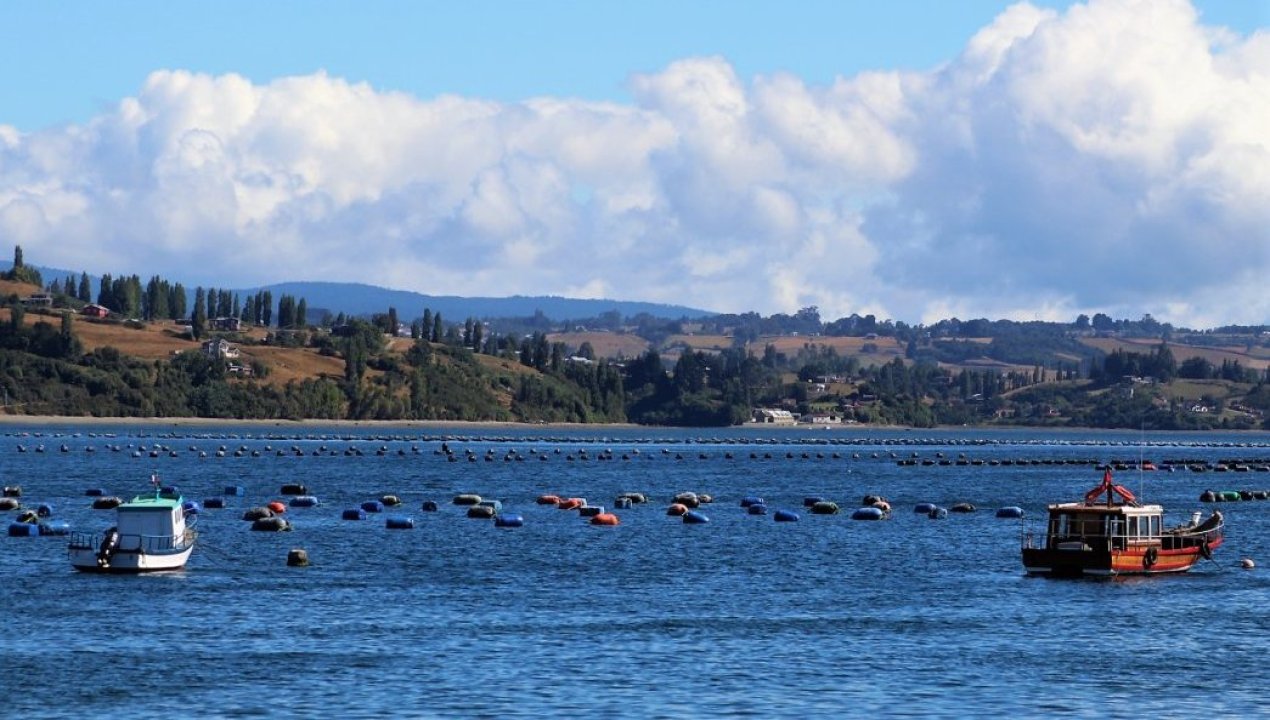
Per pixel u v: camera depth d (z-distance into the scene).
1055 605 199.50
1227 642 174.25
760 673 156.12
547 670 156.50
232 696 145.12
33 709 140.50
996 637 176.12
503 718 138.00
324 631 176.38
